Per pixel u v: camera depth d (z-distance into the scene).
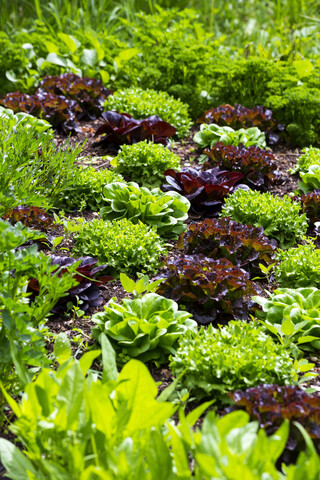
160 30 8.76
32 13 10.10
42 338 2.98
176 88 7.49
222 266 4.00
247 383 3.07
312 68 7.84
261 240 4.44
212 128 6.49
